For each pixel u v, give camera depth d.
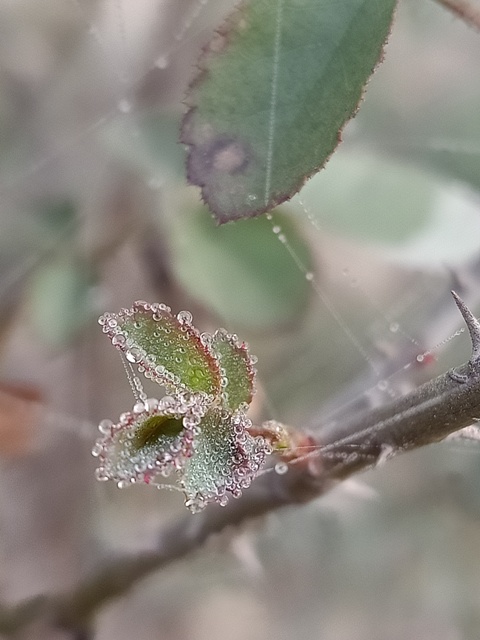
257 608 0.21
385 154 0.17
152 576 0.15
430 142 0.19
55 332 0.17
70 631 0.14
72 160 0.19
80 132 0.19
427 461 0.20
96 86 0.20
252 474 0.07
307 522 0.20
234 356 0.07
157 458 0.06
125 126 0.18
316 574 0.21
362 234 0.14
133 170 0.18
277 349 0.19
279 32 0.08
